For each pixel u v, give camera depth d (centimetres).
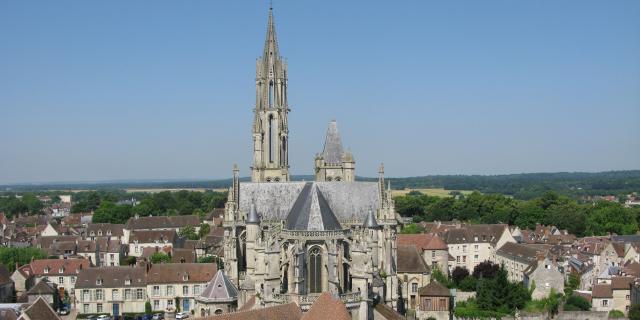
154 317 17575
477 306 16288
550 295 16950
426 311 16162
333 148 16762
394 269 13388
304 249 10931
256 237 11906
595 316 15512
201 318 8600
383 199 13338
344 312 8612
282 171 16200
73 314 17025
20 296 17738
